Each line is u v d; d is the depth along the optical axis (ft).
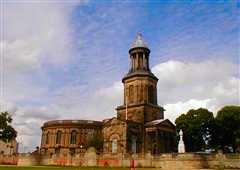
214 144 273.54
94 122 281.33
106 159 189.16
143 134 250.57
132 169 148.15
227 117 259.60
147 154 174.60
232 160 143.02
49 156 216.13
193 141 274.57
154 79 275.59
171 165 157.48
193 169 143.33
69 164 204.44
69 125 277.64
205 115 267.80
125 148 235.40
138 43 286.25
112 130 251.60
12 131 294.25
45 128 292.40
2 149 352.28
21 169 134.92
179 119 278.87
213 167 144.87
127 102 270.05
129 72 282.56
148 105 261.03
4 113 293.43
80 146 265.75
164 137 251.60
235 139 257.55
